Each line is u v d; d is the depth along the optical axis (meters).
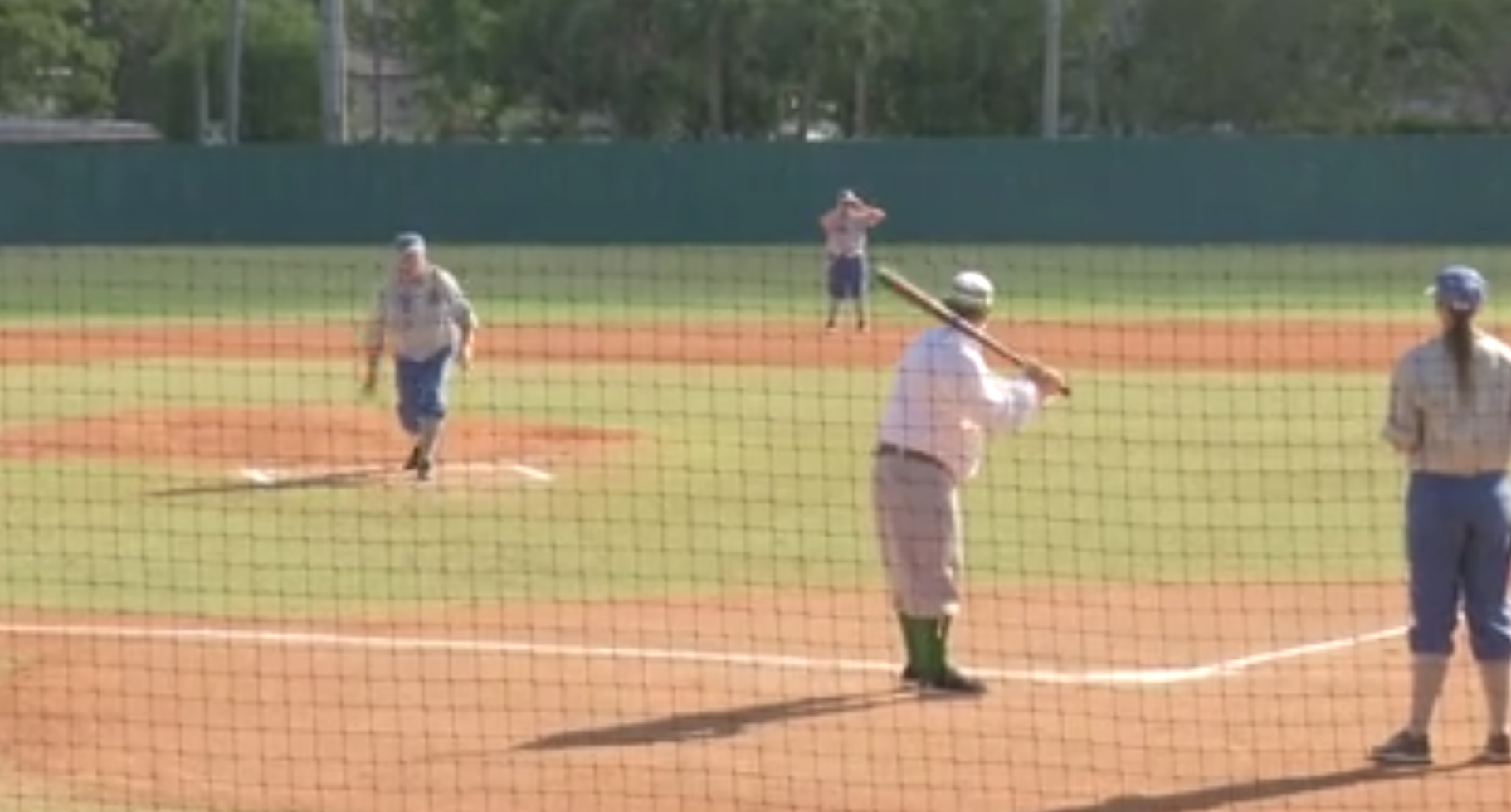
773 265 166.25
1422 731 38.03
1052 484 68.25
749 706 41.88
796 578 53.81
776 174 179.38
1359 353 106.56
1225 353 107.31
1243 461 72.69
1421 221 176.38
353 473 69.75
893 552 42.38
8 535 59.28
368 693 42.81
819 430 81.25
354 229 179.62
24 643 46.88
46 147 177.75
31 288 148.75
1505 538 37.59
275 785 37.16
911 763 38.31
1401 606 50.62
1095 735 40.06
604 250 176.25
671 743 39.47
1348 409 86.31
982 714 41.41
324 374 98.19
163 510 63.00
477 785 37.06
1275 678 44.03
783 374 100.50
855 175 178.88
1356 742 39.53
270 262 162.25
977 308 42.59
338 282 151.62
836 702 42.16
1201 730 40.41
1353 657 45.72
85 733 40.19
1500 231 175.88
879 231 179.00
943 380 41.72
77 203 178.38
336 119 183.62
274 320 126.00
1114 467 71.50
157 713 41.44
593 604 50.75
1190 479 69.00
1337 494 66.44
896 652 46.00
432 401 68.44
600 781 37.22
